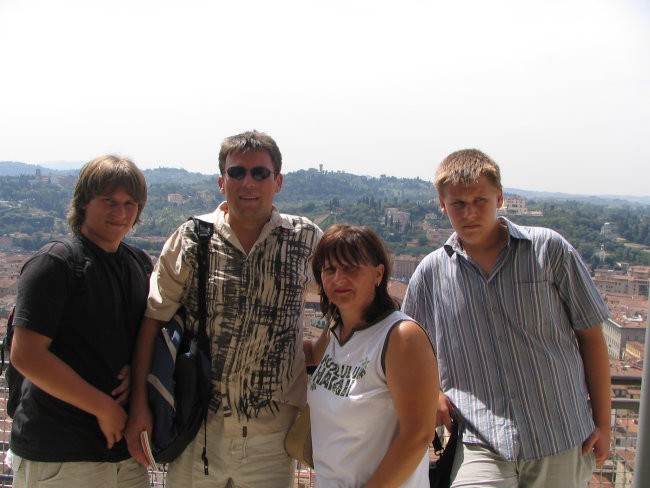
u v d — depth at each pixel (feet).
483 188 8.30
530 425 8.20
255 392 8.40
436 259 9.26
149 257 9.35
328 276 7.34
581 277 8.29
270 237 8.51
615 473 10.92
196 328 8.47
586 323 8.35
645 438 6.39
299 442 8.29
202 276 8.32
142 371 8.36
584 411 8.45
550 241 8.37
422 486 7.27
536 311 8.30
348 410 7.00
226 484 8.66
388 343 6.90
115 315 8.13
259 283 8.31
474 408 8.57
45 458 7.70
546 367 8.29
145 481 8.84
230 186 8.37
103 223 8.00
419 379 6.73
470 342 8.68
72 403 7.52
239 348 8.30
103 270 8.05
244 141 8.38
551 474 8.25
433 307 9.32
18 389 8.00
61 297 7.50
